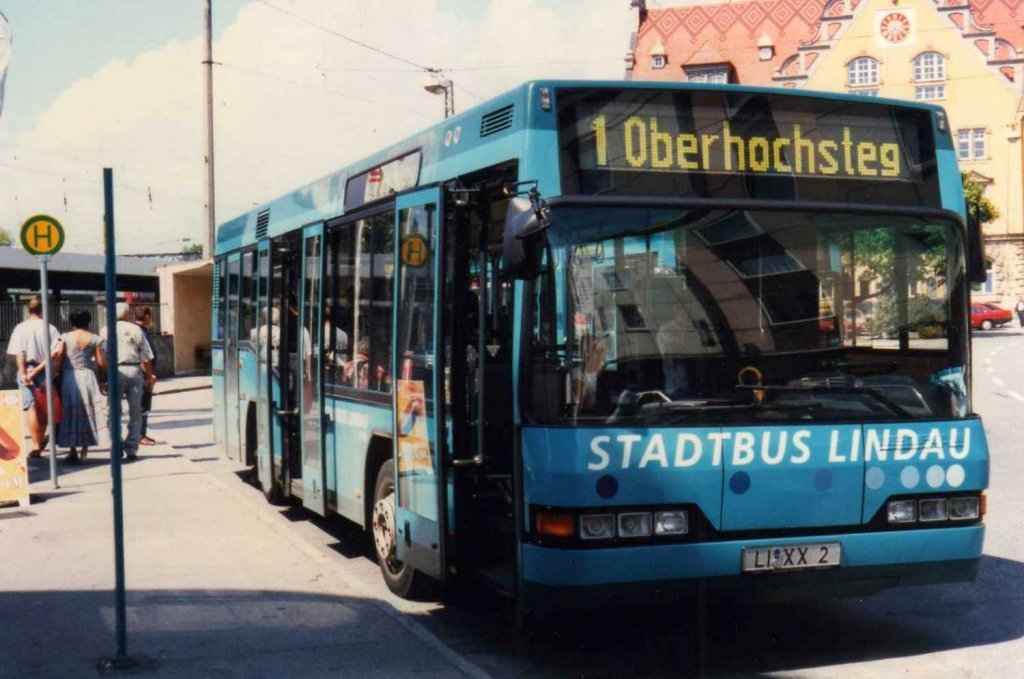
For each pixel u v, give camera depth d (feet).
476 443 22.31
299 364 34.50
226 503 39.42
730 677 19.93
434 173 24.21
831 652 21.49
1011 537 31.76
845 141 21.15
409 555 24.09
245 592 26.53
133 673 20.38
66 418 50.29
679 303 19.60
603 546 18.71
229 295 46.24
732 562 19.21
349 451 29.27
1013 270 214.69
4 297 122.42
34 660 21.22
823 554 19.69
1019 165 214.28
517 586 19.42
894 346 20.63
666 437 19.07
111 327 20.26
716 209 20.07
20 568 29.30
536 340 19.21
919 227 21.16
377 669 20.51
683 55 236.22
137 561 30.01
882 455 20.15
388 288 26.16
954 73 215.92
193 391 106.73
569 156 19.76
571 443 18.76
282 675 20.21
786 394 19.80
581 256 19.36
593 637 22.88
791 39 233.35
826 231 20.51
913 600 25.50
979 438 20.92
